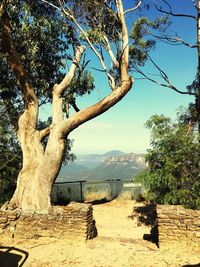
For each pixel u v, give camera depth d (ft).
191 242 29.37
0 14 37.68
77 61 39.14
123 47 35.68
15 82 50.26
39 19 47.34
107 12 42.22
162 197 39.22
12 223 33.96
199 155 36.86
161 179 37.76
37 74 52.34
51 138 36.47
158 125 40.22
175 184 37.11
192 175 36.58
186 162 36.73
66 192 61.46
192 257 27.91
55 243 31.76
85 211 32.42
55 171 35.96
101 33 40.60
